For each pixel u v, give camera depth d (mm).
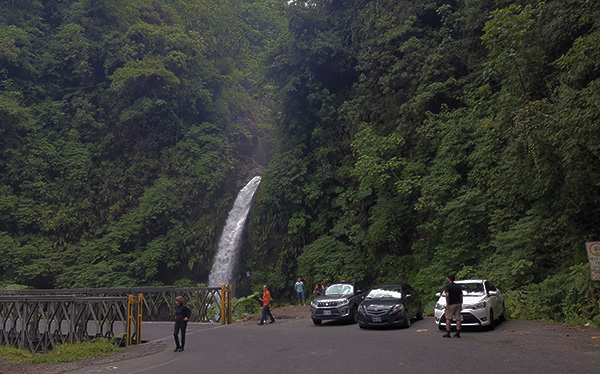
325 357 7902
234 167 38594
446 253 17250
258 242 30641
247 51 56969
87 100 38281
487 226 16734
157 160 37188
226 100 46500
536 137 11758
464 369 6348
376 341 9586
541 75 14008
